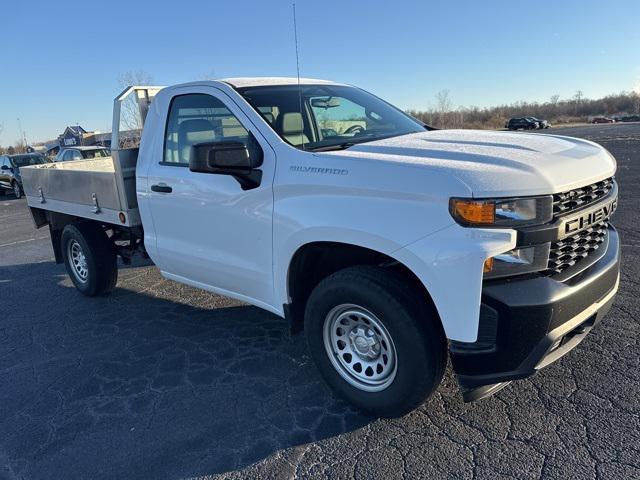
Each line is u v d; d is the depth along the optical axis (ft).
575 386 10.91
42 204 20.03
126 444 10.19
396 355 9.49
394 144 10.67
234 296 13.26
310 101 12.75
